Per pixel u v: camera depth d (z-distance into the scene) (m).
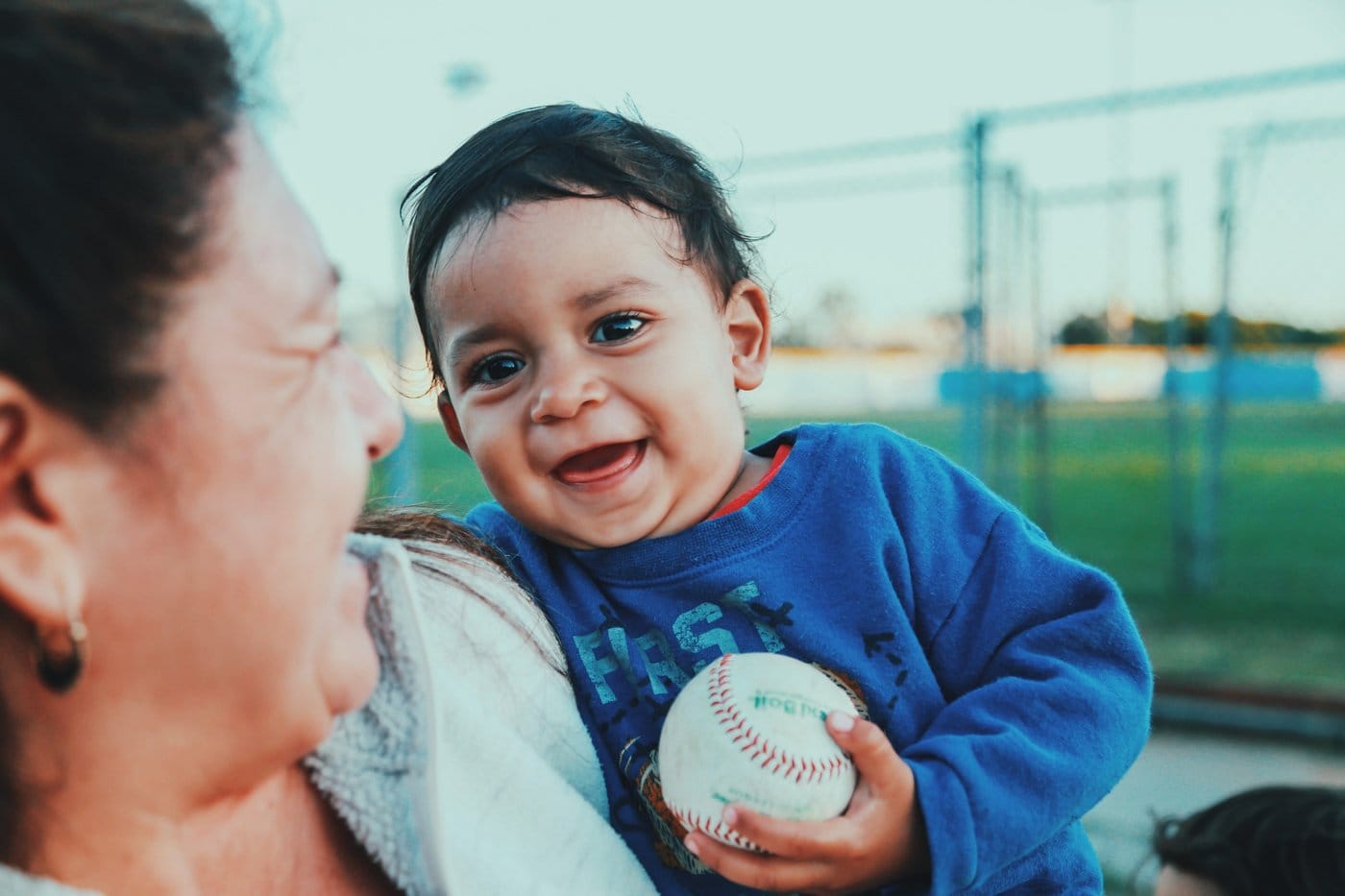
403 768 0.91
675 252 1.29
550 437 1.22
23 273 0.57
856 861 1.03
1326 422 22.33
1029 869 1.23
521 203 1.24
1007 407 7.80
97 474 0.63
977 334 6.21
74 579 0.64
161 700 0.70
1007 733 1.14
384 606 0.93
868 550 1.27
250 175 0.69
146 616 0.67
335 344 0.86
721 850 1.04
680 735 1.09
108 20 0.61
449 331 1.28
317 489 0.72
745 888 1.16
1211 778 4.75
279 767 0.80
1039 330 8.81
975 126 6.17
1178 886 1.89
